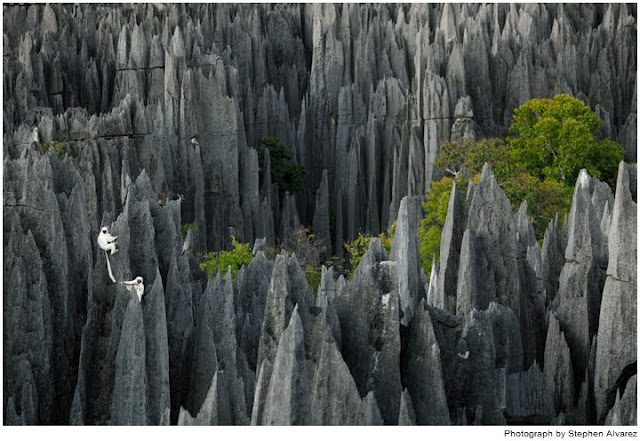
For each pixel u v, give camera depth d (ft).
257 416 108.68
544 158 323.16
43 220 138.10
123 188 166.30
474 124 367.04
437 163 336.08
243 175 355.77
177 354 141.49
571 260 142.41
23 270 133.59
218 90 343.87
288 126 424.87
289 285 117.70
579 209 142.82
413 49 455.22
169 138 325.83
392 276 114.52
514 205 273.13
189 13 460.55
